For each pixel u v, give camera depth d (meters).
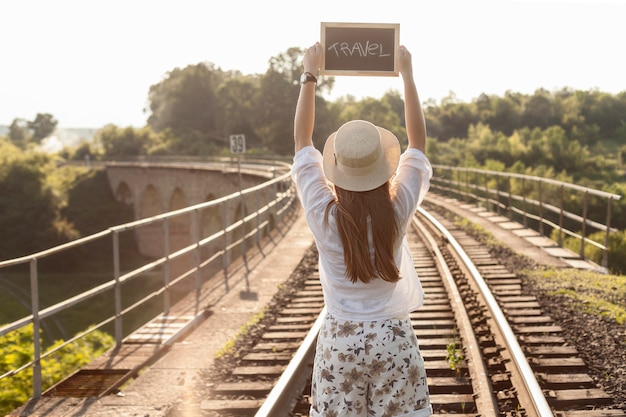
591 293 8.95
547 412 4.33
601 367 5.87
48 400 5.62
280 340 7.34
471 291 8.77
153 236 71.44
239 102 122.62
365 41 2.59
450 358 6.04
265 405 4.70
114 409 5.36
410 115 2.55
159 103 151.62
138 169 79.56
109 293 49.53
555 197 49.47
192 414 5.21
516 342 5.86
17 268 64.56
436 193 31.91
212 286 10.59
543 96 158.25
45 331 36.59
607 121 137.38
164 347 7.34
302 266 12.45
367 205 2.35
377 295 2.40
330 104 113.00
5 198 70.00
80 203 88.31
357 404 2.42
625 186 65.44
